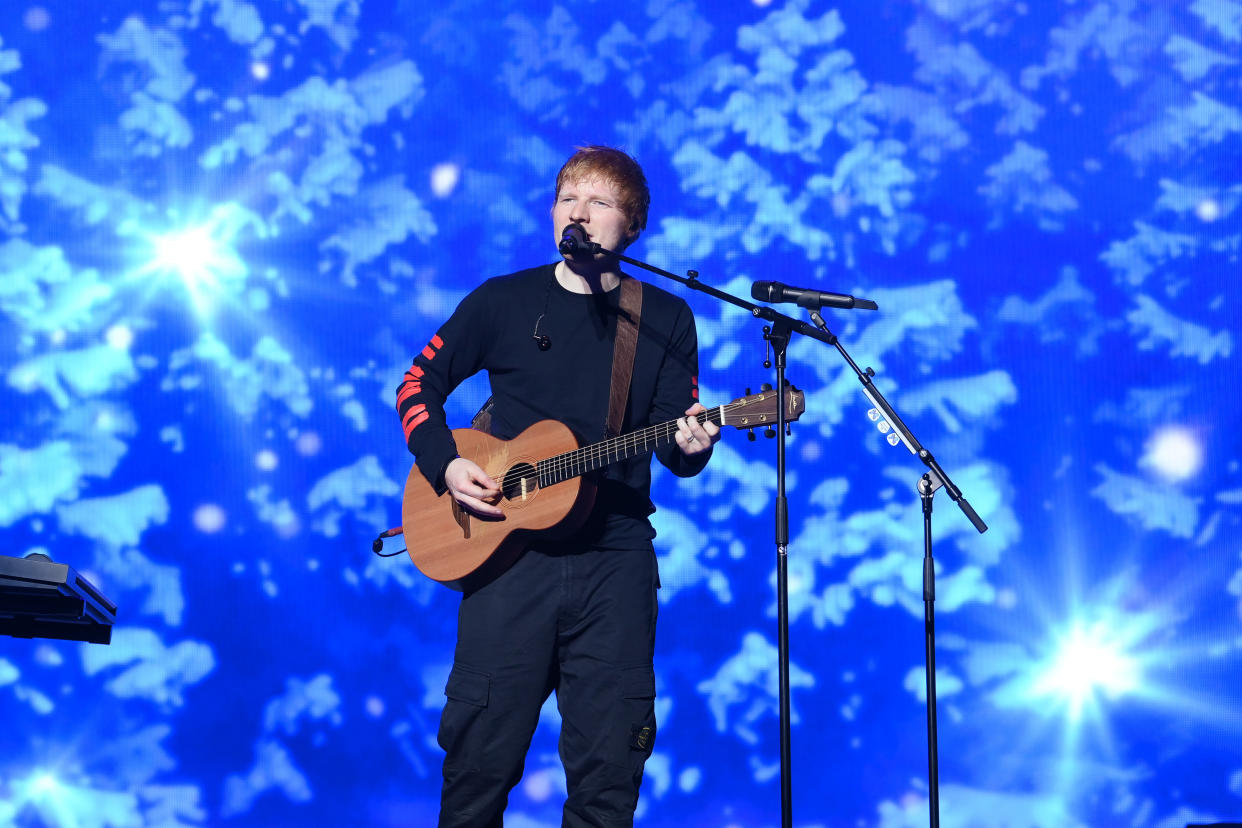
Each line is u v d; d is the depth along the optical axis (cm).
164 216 1186
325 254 1191
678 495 1158
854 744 1127
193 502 1150
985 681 1135
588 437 646
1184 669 1131
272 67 1206
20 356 1162
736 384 1176
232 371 1172
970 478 1160
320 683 1127
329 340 1181
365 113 1205
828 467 1165
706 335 1180
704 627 1143
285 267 1188
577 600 622
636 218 671
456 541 643
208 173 1195
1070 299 1180
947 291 1184
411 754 1119
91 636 703
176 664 1123
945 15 1209
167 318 1176
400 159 1203
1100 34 1202
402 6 1214
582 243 625
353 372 1177
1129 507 1155
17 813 1088
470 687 621
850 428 1169
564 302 661
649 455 652
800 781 1119
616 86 1210
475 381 1136
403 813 1109
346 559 1146
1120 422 1166
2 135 1184
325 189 1197
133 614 1128
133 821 1095
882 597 1148
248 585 1140
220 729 1116
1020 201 1192
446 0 1215
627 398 651
